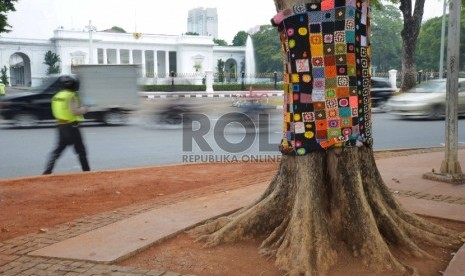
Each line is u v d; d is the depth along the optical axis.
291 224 4.30
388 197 4.80
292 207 4.59
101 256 4.41
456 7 7.28
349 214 4.33
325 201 4.45
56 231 5.34
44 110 17.48
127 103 18.67
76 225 5.57
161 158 11.21
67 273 4.09
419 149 11.64
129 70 18.70
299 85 4.37
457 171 7.60
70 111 8.73
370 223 4.26
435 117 19.58
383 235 4.46
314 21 4.29
